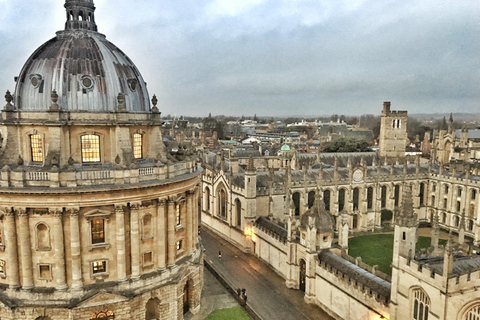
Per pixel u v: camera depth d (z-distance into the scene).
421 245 98.38
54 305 52.06
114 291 54.31
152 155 63.81
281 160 152.12
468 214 107.00
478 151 129.75
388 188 114.56
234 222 99.94
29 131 56.12
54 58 57.38
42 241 53.09
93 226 54.22
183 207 64.31
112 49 63.12
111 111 56.94
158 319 59.44
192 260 64.44
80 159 56.44
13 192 50.34
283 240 78.12
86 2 63.25
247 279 78.88
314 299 68.56
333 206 105.94
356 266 62.41
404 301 48.84
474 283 43.88
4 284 54.09
